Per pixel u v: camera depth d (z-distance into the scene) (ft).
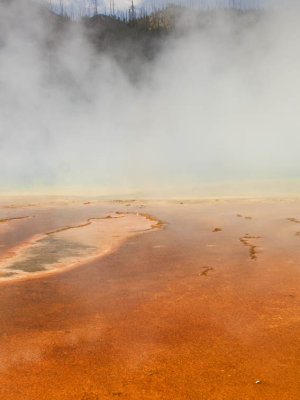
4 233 20.33
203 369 6.97
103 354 7.57
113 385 6.54
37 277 12.67
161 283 11.79
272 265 13.47
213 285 11.48
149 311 9.62
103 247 16.83
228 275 12.44
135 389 6.41
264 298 10.31
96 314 9.52
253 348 7.68
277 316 9.14
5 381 6.70
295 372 6.82
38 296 10.85
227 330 8.49
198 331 8.47
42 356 7.52
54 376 6.83
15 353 7.66
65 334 8.45
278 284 11.42
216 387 6.43
